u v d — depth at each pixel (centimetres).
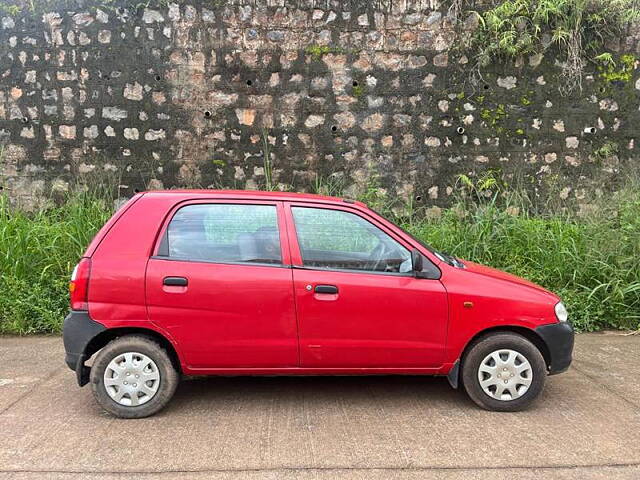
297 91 787
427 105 792
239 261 392
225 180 795
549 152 799
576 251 653
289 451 340
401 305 391
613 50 789
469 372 399
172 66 777
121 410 383
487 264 671
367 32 781
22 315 597
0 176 786
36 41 771
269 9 774
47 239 660
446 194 802
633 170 790
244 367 392
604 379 470
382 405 413
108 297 378
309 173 798
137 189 791
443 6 778
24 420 383
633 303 625
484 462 329
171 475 312
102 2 764
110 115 781
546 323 399
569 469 322
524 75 789
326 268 395
